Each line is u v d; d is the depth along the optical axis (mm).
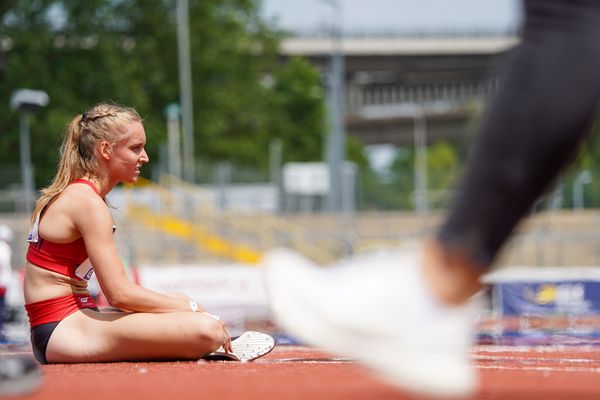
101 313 8016
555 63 2943
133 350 7832
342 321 3301
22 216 44594
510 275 36875
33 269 8094
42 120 72562
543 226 55656
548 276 34062
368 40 137375
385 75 153500
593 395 4289
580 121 2953
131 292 7902
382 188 58688
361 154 156000
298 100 102000
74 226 8016
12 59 73188
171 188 56000
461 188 3100
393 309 3248
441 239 3154
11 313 25562
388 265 3352
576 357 8578
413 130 153875
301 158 101000
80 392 4660
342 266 3514
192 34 83500
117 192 54000
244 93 87438
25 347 16203
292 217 57562
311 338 3381
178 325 7793
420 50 138250
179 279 33531
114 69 75062
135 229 52594
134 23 80625
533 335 17359
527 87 2963
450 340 3258
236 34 86125
